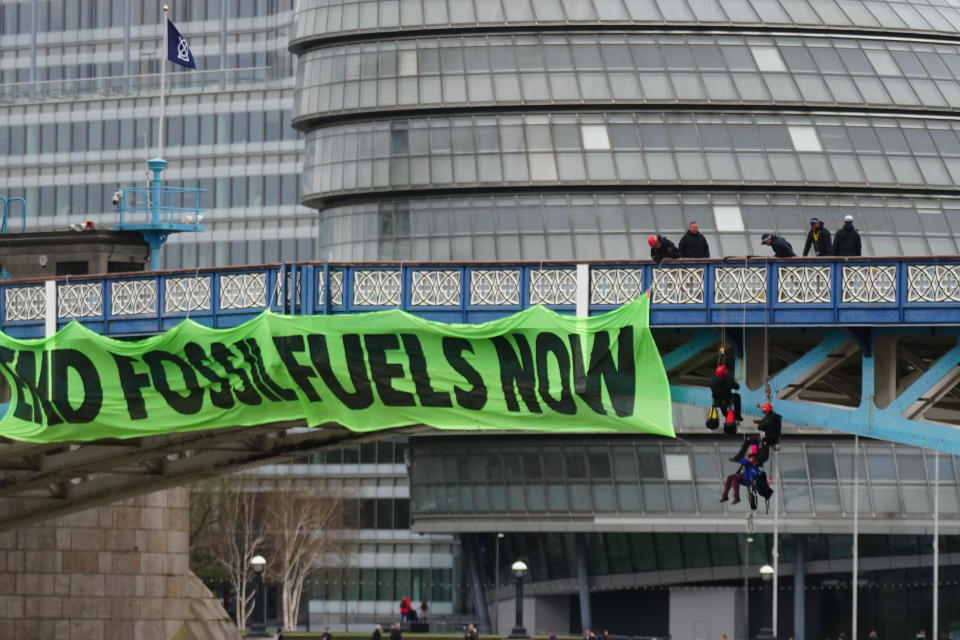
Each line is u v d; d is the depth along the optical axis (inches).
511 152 6796.3
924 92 6835.6
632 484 7135.8
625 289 2564.0
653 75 6781.5
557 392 2566.4
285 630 7135.8
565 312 2591.0
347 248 7022.6
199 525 7175.2
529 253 6658.5
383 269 2706.7
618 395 2536.9
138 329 2898.6
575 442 7185.0
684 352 2566.4
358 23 7062.0
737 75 6771.7
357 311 2716.5
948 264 2375.7
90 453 3289.9
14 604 3966.5
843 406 2559.1
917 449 7057.1
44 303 2967.5
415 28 6993.1
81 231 4028.1
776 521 6471.5
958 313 2367.1
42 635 3981.3
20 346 2938.0
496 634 7716.5
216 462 3550.7
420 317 2667.3
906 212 6653.5
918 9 7052.2
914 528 6988.2
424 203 6889.8
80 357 2891.2
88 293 2942.9
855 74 6820.9
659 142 6717.5
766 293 2469.2
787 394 2536.9
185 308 2861.7
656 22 6850.4
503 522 7283.5
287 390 2746.1
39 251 4052.7
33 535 3983.8
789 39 6884.8
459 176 6820.9
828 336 2470.5
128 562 4092.0
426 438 7411.4
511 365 2598.4
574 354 2556.6
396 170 6929.1
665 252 2591.0
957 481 7037.4
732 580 7578.7
